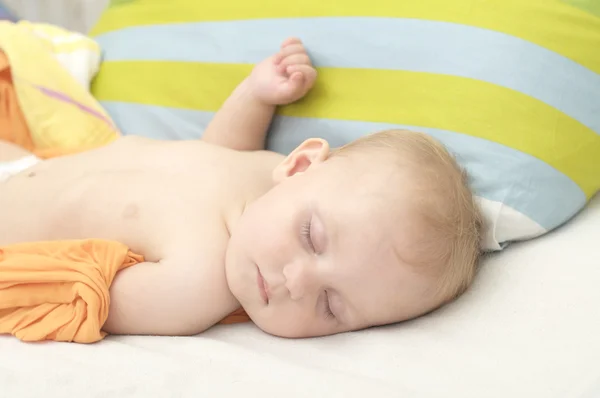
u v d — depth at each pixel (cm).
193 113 121
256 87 109
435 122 97
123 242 93
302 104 109
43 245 84
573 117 95
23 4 177
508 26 95
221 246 88
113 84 131
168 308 84
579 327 77
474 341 77
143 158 104
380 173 85
